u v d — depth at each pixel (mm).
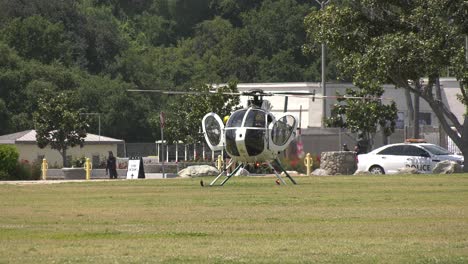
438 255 41375
